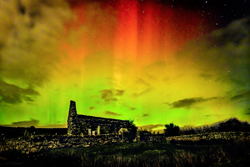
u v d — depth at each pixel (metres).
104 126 25.12
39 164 11.34
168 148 18.05
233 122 29.03
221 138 20.14
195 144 20.39
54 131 22.69
